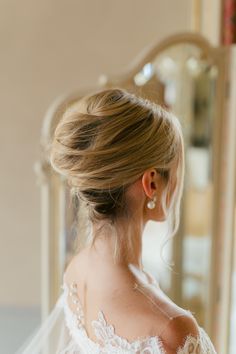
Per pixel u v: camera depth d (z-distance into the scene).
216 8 2.35
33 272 3.40
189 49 2.20
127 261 0.81
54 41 3.19
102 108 0.78
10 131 3.28
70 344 1.02
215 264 2.12
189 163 2.47
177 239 2.50
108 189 0.78
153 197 0.79
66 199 1.92
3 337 3.00
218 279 2.12
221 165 2.07
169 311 0.73
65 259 1.96
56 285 1.98
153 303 0.74
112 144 0.75
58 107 1.81
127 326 0.75
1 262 3.37
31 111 3.26
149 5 3.11
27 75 3.23
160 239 2.28
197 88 2.30
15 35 3.18
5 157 3.31
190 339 0.71
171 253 2.49
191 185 2.43
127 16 3.13
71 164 0.79
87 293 0.87
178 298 2.52
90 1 3.13
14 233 3.37
